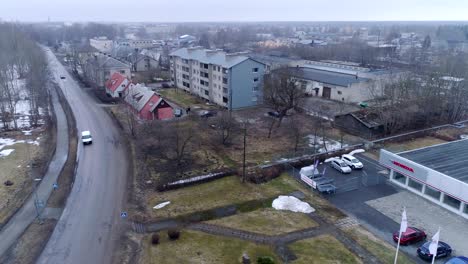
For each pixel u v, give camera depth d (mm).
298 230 34688
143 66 127000
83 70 110938
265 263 29047
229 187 43438
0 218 36531
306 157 51156
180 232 34281
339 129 64625
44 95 78438
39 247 32156
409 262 30172
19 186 43375
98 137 60750
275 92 66875
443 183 38031
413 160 42906
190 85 92062
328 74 93625
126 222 36062
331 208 38812
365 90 82000
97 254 31281
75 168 48625
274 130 63781
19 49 113188
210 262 29938
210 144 56906
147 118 70250
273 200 40344
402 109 63125
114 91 86625
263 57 114062
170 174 46688
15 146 56531
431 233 34312
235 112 75000
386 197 41250
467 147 47406
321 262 30031
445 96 69125
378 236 33875
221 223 35906
